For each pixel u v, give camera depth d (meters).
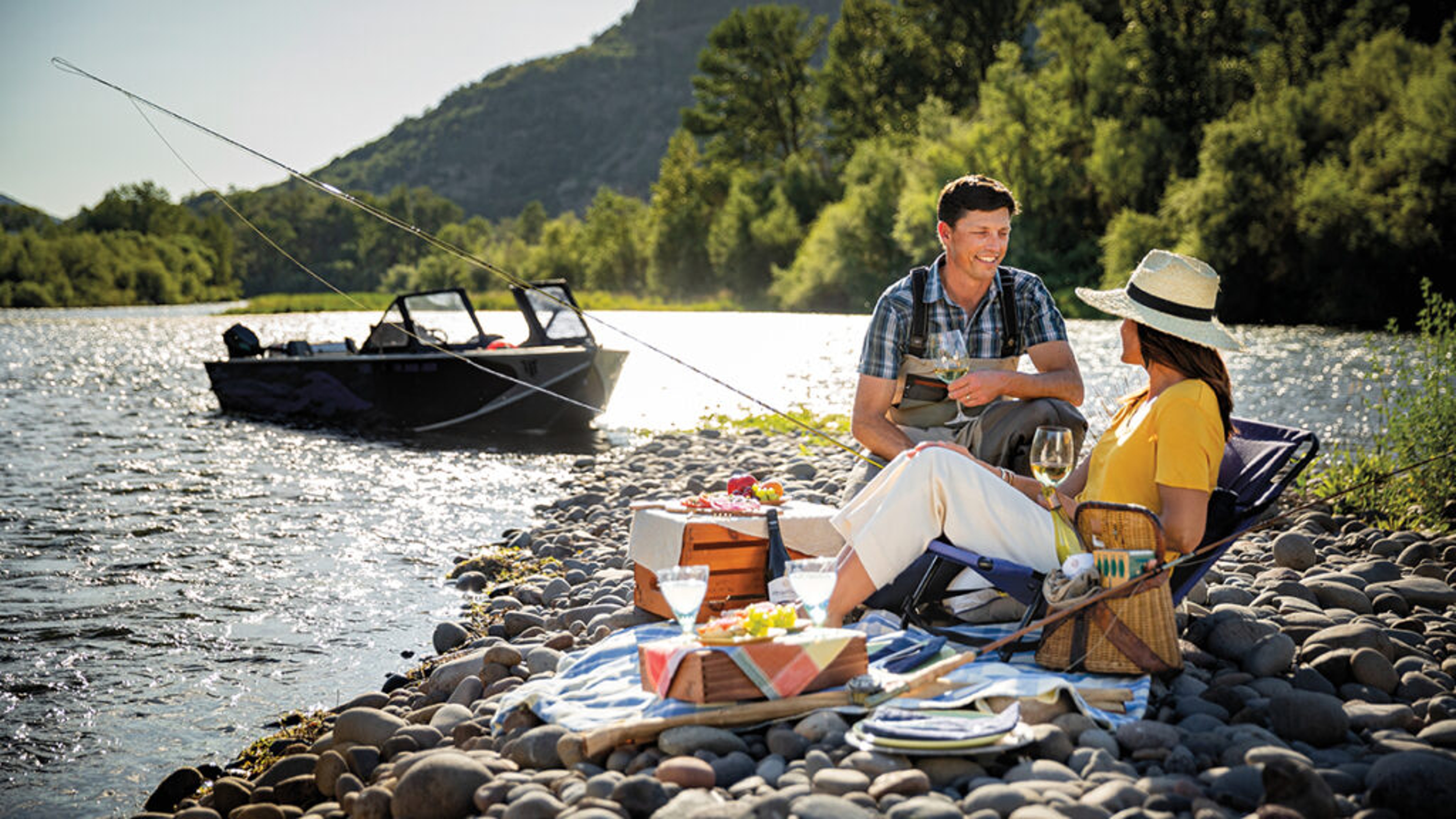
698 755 3.44
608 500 9.52
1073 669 3.85
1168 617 3.82
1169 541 3.94
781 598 4.54
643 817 3.16
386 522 9.24
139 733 4.91
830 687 3.75
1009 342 5.21
